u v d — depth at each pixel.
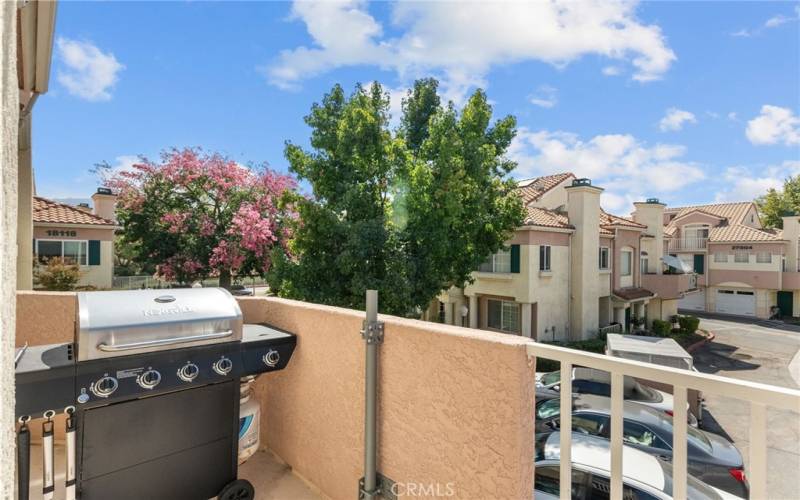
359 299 10.37
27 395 2.01
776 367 17.80
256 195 21.61
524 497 1.77
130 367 2.31
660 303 23.91
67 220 19.31
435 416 2.12
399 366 2.36
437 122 10.93
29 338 3.76
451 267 11.72
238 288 25.45
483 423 1.89
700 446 6.66
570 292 18.77
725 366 18.00
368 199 10.78
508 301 18.61
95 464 2.23
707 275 33.88
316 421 3.05
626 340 12.09
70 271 16.89
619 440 1.63
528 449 1.79
